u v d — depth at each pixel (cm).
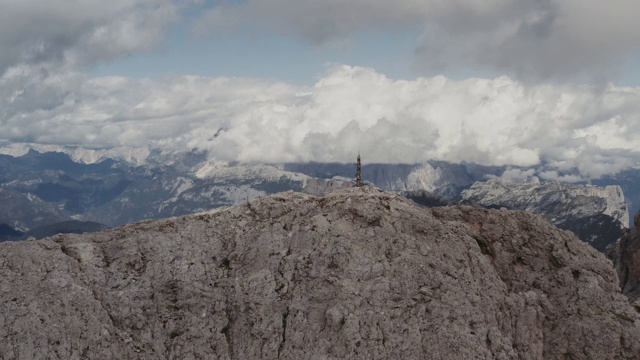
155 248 5381
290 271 5350
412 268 5378
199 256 5438
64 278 4931
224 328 5041
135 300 4984
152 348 4797
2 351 4391
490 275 5650
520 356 5300
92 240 5466
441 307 5159
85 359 4544
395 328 4978
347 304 5031
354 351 4819
